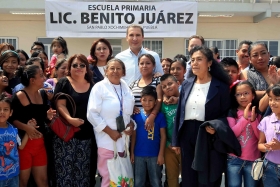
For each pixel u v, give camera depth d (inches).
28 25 360.8
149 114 123.2
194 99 108.3
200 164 102.6
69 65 121.6
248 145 104.5
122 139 116.6
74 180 117.2
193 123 108.3
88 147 119.8
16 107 111.9
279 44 381.7
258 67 120.8
